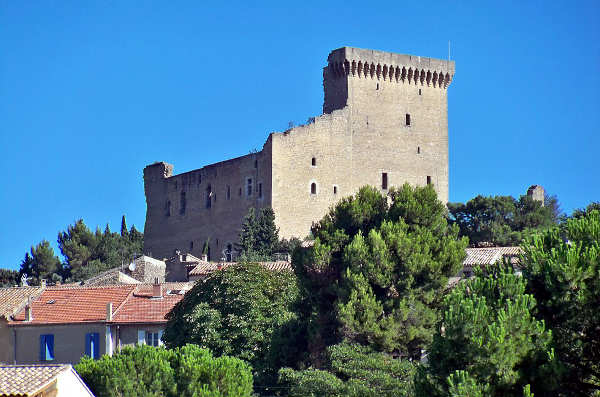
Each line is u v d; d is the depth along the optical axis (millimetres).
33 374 90062
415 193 123375
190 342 114625
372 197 125938
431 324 113000
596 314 75250
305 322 116000
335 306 113062
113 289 135250
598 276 75750
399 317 112062
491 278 79438
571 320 76000
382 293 114875
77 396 92250
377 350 110375
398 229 117625
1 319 131875
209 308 116375
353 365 100812
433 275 114562
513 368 74312
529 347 74750
